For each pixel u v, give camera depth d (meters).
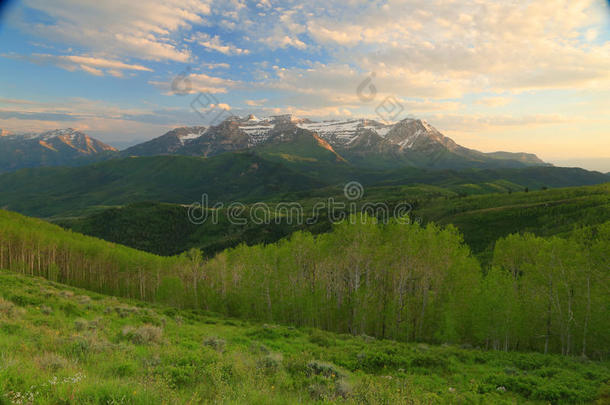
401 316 44.31
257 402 9.54
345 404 10.74
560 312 35.88
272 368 14.40
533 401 17.58
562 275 36.06
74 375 8.91
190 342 20.09
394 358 23.11
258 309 56.28
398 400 12.12
